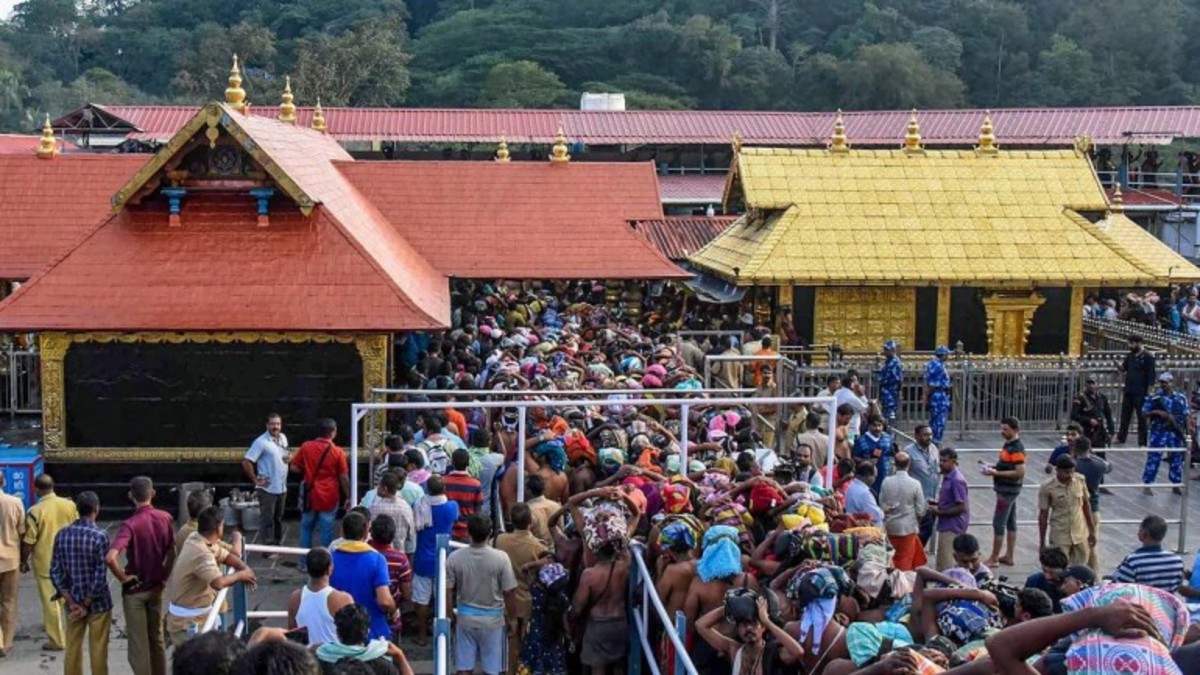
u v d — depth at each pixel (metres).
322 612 9.71
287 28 113.75
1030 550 18.59
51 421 19.33
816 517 11.84
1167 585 12.05
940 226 31.56
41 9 124.00
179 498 19.22
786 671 9.39
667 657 10.96
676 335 27.22
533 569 11.95
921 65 94.31
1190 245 58.28
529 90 92.62
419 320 19.53
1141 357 25.30
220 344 19.44
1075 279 30.27
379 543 11.98
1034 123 62.41
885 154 33.53
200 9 121.25
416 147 68.06
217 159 20.30
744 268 30.19
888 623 9.05
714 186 62.88
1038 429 26.73
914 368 27.58
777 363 24.05
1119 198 40.06
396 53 94.19
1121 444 25.89
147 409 19.45
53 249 26.27
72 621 12.41
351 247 20.28
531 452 14.94
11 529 13.95
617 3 108.88
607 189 29.23
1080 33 99.19
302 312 19.39
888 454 18.12
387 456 15.26
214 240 20.12
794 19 108.25
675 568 10.83
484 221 28.27
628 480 13.12
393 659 8.48
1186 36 97.94
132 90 105.44
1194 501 21.56
